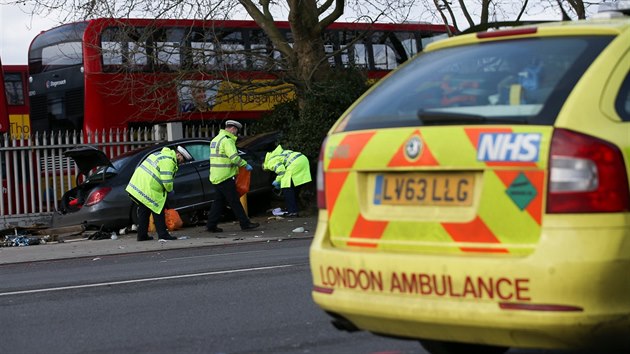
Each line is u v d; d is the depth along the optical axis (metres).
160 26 31.70
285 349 9.66
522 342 6.54
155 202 24.08
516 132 6.62
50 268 19.42
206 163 28.30
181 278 15.69
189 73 31.42
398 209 7.14
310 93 31.53
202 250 21.81
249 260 18.20
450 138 6.85
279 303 12.42
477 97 7.09
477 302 6.57
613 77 6.80
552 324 6.31
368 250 7.23
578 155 6.40
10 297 14.43
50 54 37.41
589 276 6.27
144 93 33.44
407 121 7.20
